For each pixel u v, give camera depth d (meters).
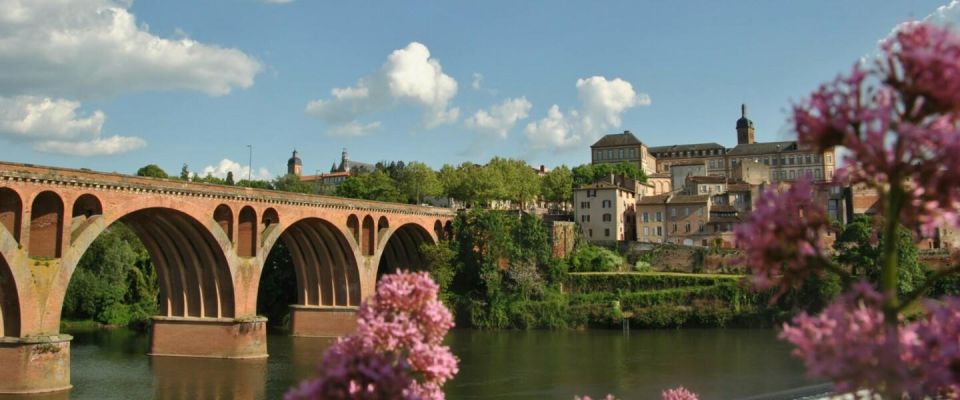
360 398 11.02
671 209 127.44
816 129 9.32
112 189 58.53
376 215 94.69
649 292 100.06
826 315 8.88
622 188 131.62
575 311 99.56
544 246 107.56
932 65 8.52
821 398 50.47
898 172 8.98
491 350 79.00
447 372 12.55
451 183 145.00
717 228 123.62
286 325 102.56
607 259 115.31
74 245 54.56
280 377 61.69
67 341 52.88
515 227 108.31
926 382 8.38
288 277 107.12
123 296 104.38
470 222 108.12
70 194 54.84
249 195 72.94
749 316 93.88
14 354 49.84
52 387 51.50
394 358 12.30
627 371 65.00
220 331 70.25
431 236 108.00
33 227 54.50
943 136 8.33
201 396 54.34
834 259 91.94
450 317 13.30
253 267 73.12
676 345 81.25
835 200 119.44
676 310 96.69
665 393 22.11
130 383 58.22
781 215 9.84
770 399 51.84
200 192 67.19
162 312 72.94
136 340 86.06
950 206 8.97
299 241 91.94
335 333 89.69
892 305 8.98
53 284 52.81
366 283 92.12
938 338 8.52
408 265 112.62
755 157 194.88
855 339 8.53
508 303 102.44
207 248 70.12
